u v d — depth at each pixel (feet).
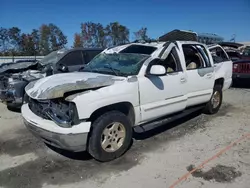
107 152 12.37
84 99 11.18
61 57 24.27
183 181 10.81
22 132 16.92
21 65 25.52
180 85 15.76
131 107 13.25
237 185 10.46
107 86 12.17
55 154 13.56
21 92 20.24
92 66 15.96
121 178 11.16
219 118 19.76
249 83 32.24
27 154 13.58
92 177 11.29
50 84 12.16
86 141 11.52
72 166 12.29
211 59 18.99
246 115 20.53
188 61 17.95
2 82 21.27
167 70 15.49
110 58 15.81
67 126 11.10
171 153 13.52
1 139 15.72
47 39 159.74
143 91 13.53
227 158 12.82
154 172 11.60
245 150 13.75
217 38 73.31
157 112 14.56
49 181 11.00
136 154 13.43
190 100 17.02
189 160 12.67
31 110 13.30
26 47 149.07
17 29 148.87
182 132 16.71
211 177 11.08
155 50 14.89
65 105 11.37
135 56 14.83
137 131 13.87
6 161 12.84
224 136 15.89
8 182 10.94
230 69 21.91
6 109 23.07
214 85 20.12
